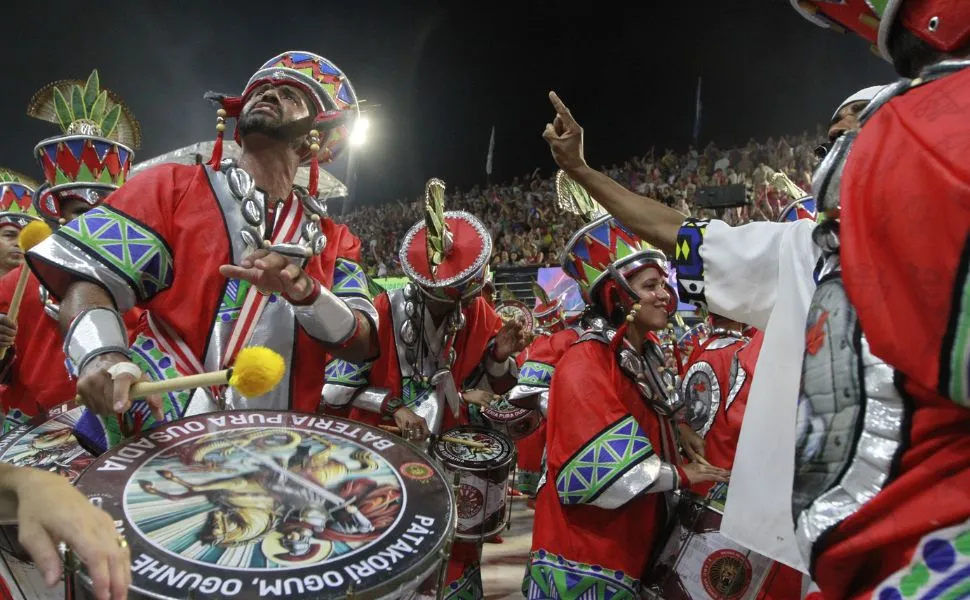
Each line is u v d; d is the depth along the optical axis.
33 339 2.17
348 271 1.68
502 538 3.71
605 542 1.80
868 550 0.73
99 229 1.30
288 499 1.01
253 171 1.54
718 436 2.47
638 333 2.13
